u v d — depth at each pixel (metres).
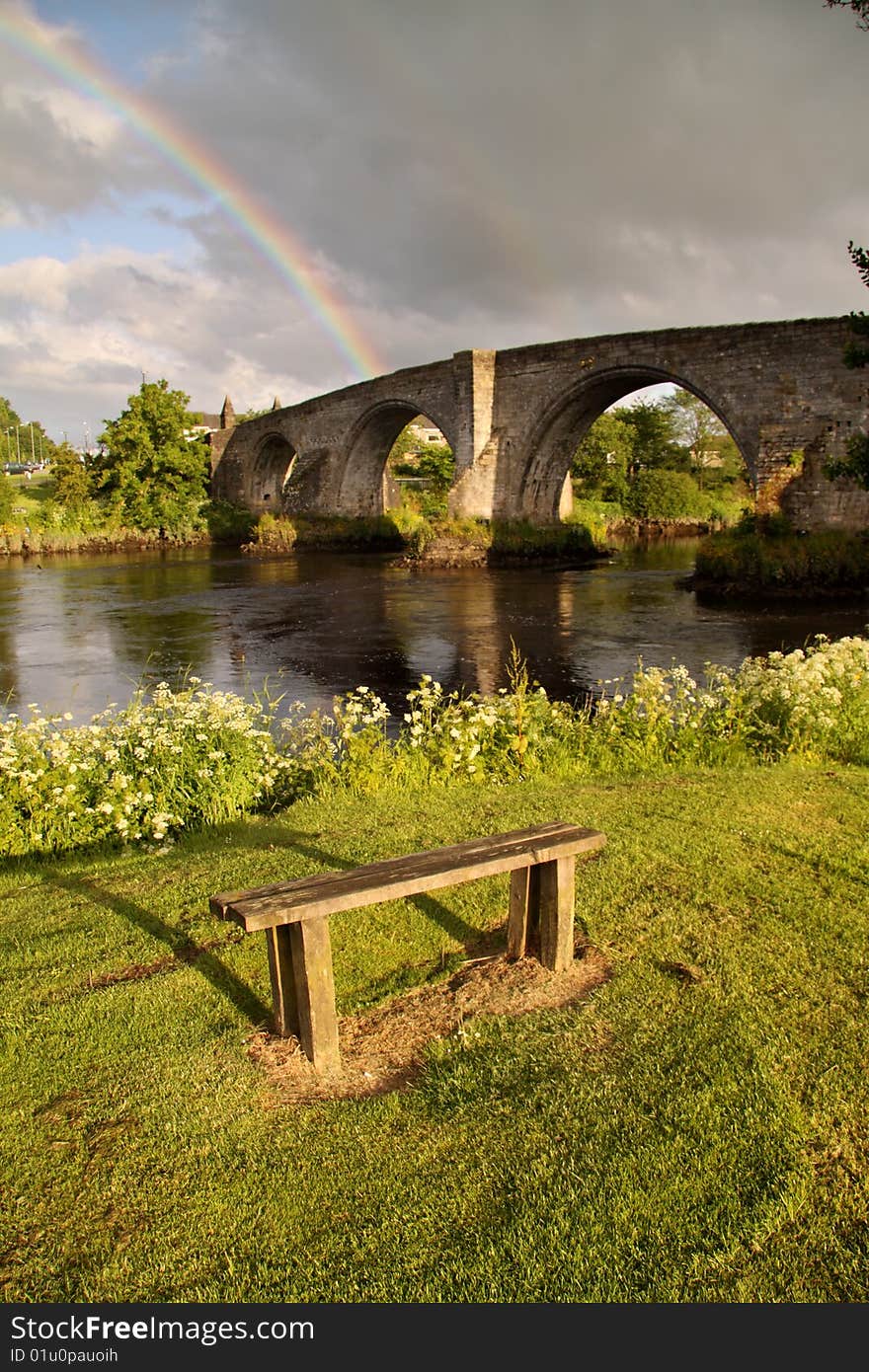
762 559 29.28
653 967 4.64
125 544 59.84
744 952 4.77
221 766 8.40
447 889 5.72
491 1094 3.70
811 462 32.50
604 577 36.00
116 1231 3.06
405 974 4.71
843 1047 3.91
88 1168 3.34
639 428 74.56
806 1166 3.25
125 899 5.99
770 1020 4.14
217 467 75.50
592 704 16.16
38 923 5.70
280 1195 3.20
